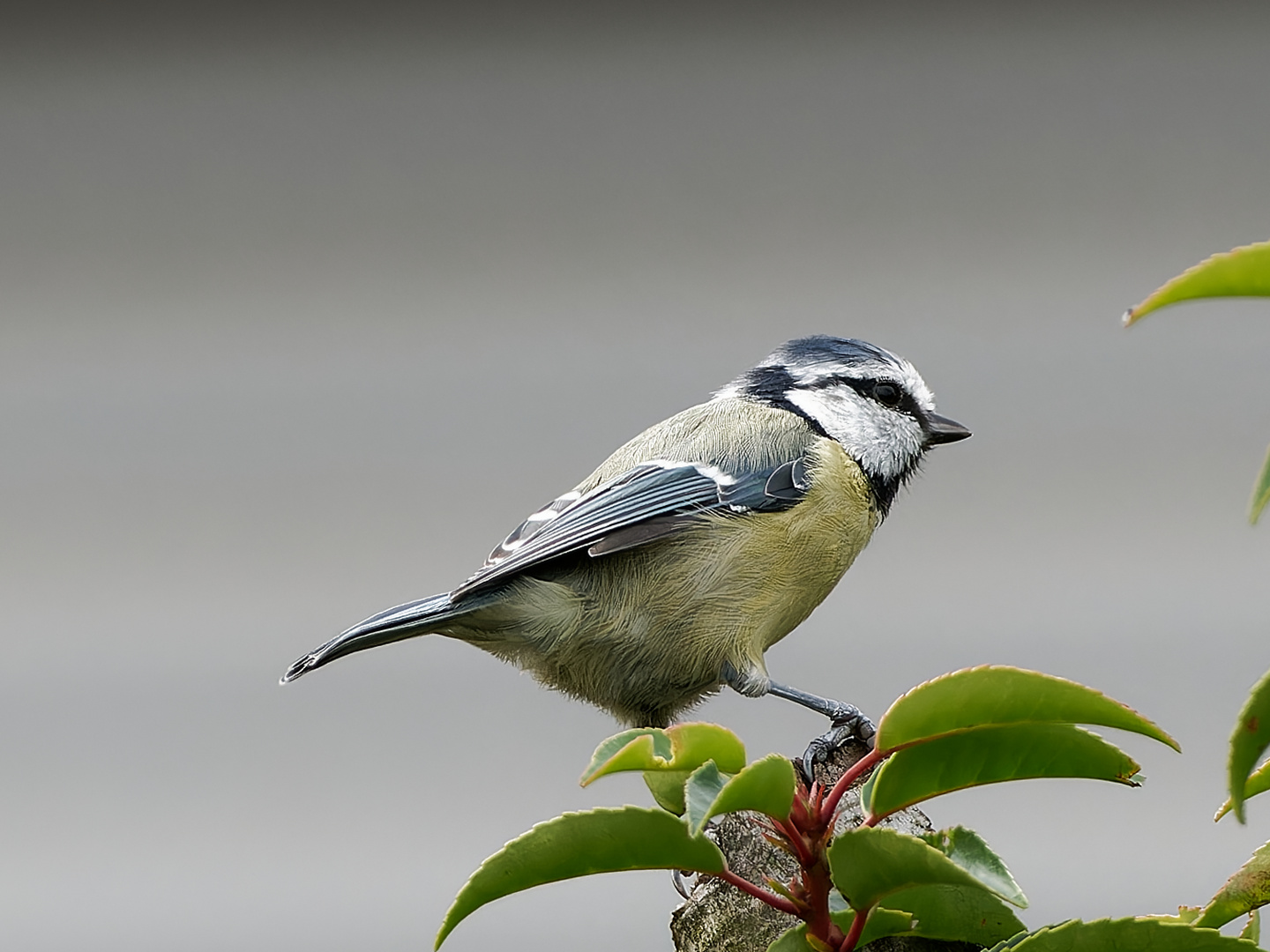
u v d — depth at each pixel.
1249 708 2.70
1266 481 2.64
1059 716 3.12
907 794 3.40
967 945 4.02
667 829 3.26
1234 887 3.46
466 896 3.26
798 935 3.54
